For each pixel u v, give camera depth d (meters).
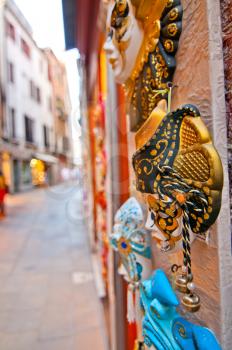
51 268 3.93
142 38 0.63
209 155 0.39
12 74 18.00
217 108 0.42
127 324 1.21
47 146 21.95
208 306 0.47
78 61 3.58
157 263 0.75
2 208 8.80
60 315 2.62
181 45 0.51
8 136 16.89
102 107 1.92
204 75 0.44
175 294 0.60
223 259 0.43
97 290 2.88
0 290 3.24
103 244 2.36
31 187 19.66
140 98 0.67
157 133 0.49
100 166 2.18
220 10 0.43
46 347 2.16
